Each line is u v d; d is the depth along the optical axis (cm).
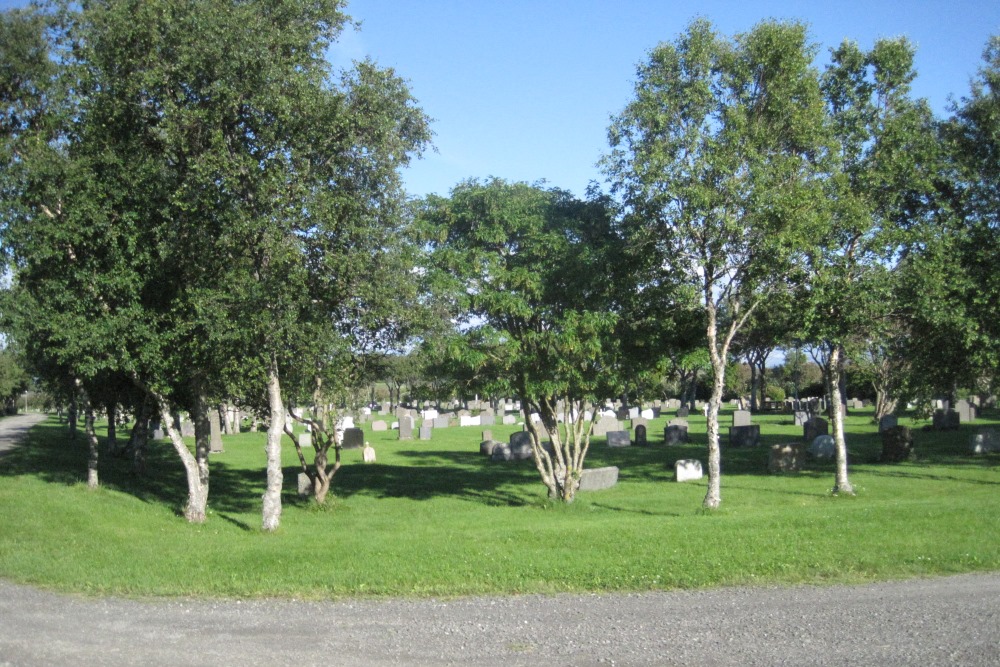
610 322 1808
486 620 820
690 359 1866
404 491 2467
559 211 2028
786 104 1739
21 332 1636
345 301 1788
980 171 2127
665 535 1252
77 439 4438
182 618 852
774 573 991
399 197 1756
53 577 1063
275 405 1722
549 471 2080
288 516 2003
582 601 895
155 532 1594
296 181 1628
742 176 1689
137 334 1614
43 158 1608
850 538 1174
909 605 834
